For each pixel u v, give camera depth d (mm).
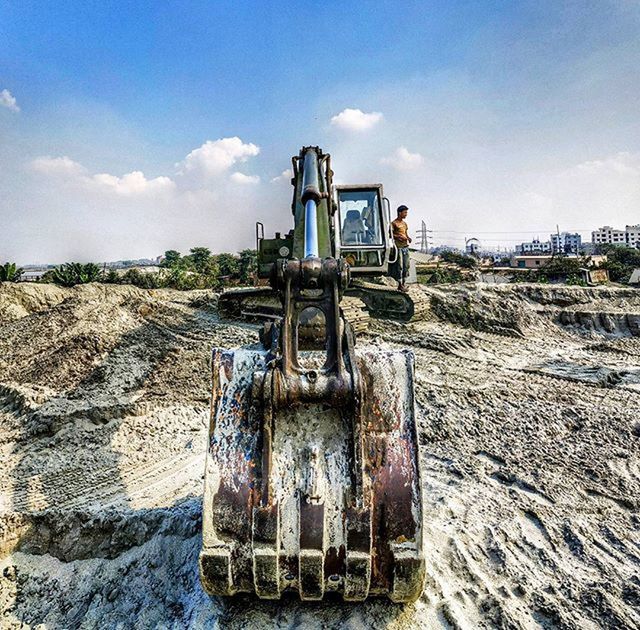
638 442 5289
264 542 2350
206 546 2373
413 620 2695
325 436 2572
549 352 10023
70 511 3938
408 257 8688
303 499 2420
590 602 2963
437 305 12609
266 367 2654
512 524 3785
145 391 7066
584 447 5176
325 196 5086
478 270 39031
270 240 8500
